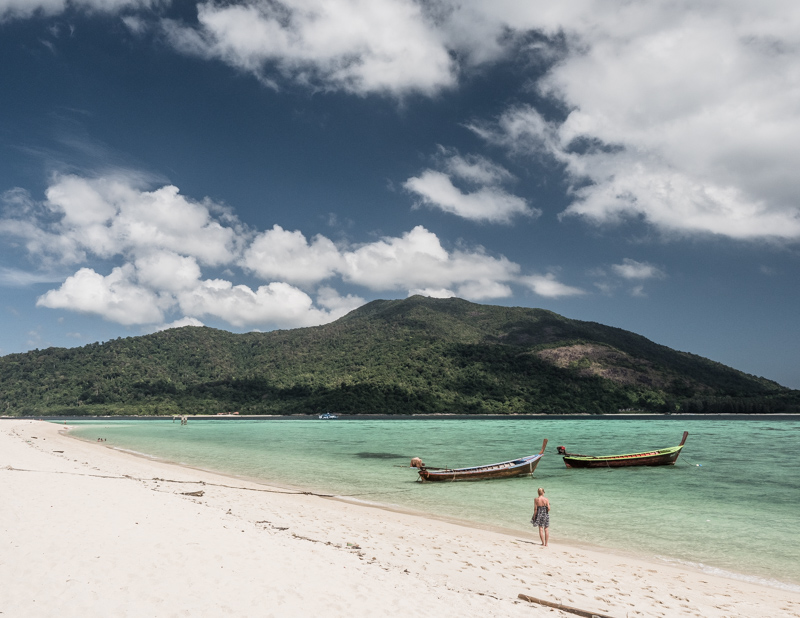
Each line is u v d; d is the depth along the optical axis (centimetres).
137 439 6869
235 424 12681
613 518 2170
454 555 1430
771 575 1450
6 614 757
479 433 8731
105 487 1888
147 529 1260
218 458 4459
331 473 3516
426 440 6962
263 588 930
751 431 9350
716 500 2597
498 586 1160
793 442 6706
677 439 7319
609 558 1559
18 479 1902
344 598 917
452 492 2756
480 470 3164
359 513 2089
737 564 1555
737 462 4331
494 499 2559
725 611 1104
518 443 6481
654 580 1333
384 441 6812
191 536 1231
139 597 852
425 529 1825
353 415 18612
